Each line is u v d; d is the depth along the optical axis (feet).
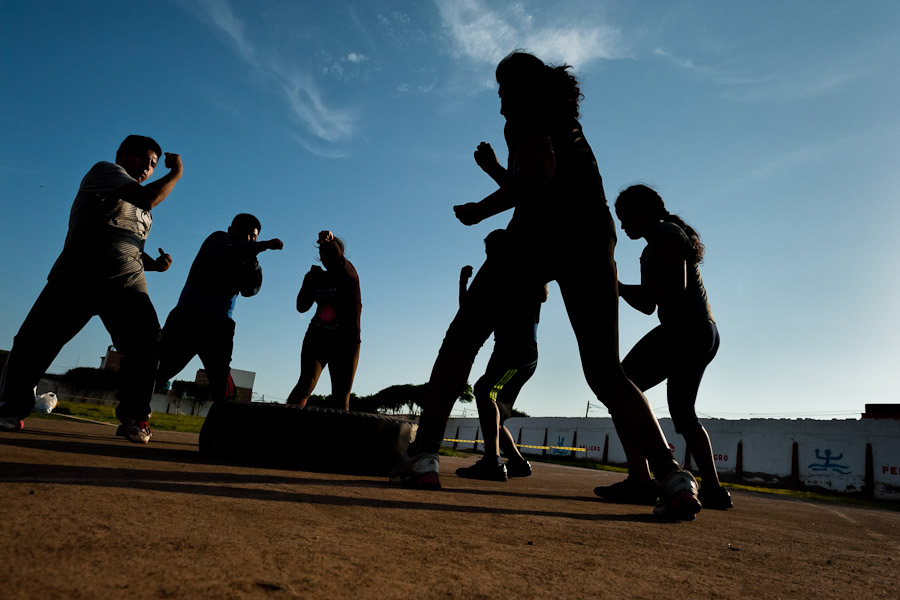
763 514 8.86
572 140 6.45
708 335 8.70
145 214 10.71
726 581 3.43
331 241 12.64
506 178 7.90
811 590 3.42
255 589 2.29
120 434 10.89
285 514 4.04
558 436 94.12
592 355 6.18
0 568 2.17
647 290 8.25
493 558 3.37
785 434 67.56
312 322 12.97
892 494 58.90
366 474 9.17
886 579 3.98
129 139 10.85
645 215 8.80
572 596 2.74
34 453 6.28
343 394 12.89
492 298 6.63
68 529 2.87
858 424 62.75
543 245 6.28
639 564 3.66
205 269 13.23
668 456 6.27
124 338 10.50
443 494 6.72
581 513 6.29
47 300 9.71
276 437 8.91
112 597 2.02
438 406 7.05
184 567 2.47
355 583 2.54
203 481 5.42
